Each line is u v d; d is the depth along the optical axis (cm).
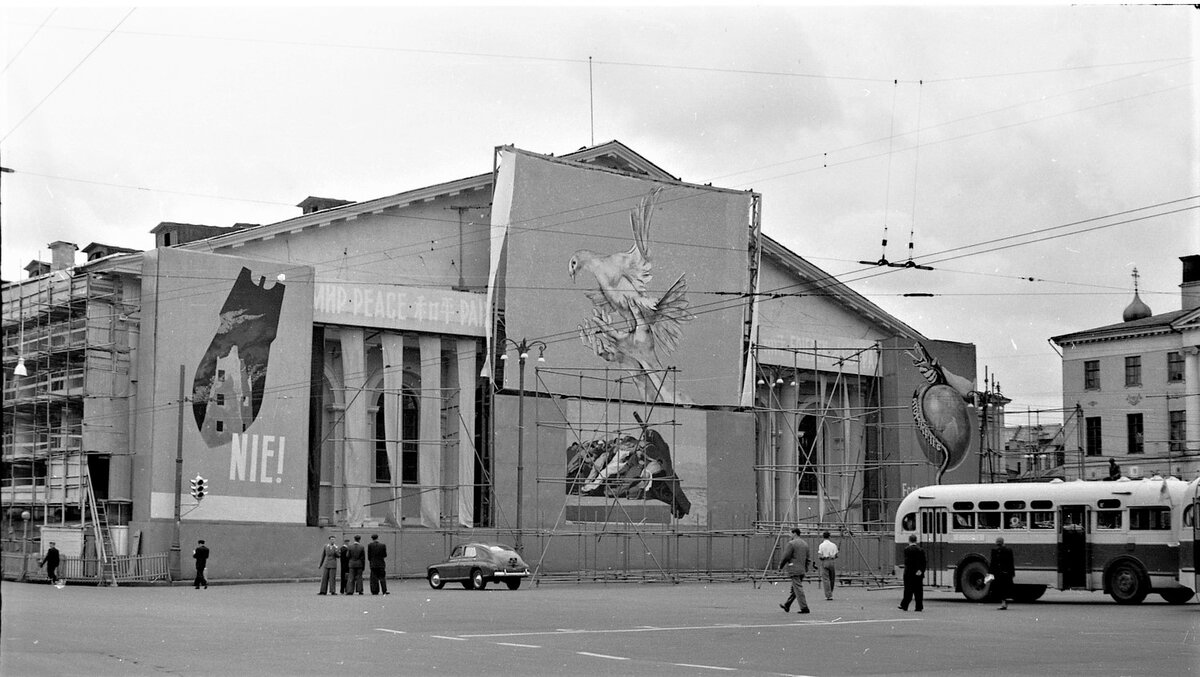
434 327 6006
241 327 5428
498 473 5906
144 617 2719
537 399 5984
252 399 5425
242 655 1792
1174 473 7731
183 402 5228
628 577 5869
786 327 7362
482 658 1781
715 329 6594
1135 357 8019
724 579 6094
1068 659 1839
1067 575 3634
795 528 3091
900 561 3959
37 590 4431
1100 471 8081
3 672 1496
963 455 7488
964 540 3822
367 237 6062
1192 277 8012
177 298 5294
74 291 5438
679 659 1797
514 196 5922
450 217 6319
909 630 2444
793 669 1664
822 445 7544
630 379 6294
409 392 6119
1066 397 8338
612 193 6241
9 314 5878
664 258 6431
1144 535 3550
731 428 6662
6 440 5825
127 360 5406
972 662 1784
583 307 6144
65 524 5309
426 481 5959
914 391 7488
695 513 6506
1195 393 7681
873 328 7762
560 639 2158
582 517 6141
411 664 1681
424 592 4356
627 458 6278
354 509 5750
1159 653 1945
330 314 5728
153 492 5169
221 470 5316
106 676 1474
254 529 5375
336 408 5841
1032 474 7962
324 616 2794
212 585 5100
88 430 5278
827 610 3203
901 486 7375
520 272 5947
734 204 6625
